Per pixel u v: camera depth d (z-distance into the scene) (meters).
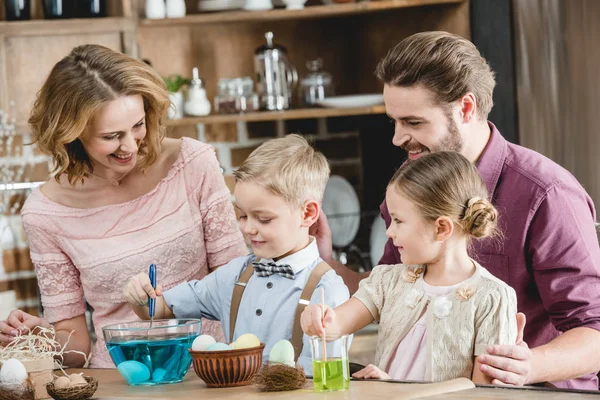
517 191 2.39
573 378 2.21
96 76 2.46
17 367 1.86
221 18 4.34
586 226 2.37
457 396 1.69
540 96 3.98
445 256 2.18
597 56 3.87
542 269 2.35
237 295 2.37
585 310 2.29
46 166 4.54
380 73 2.41
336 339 1.80
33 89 4.18
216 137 4.77
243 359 1.89
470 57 2.37
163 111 2.60
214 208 2.78
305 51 4.89
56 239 2.76
